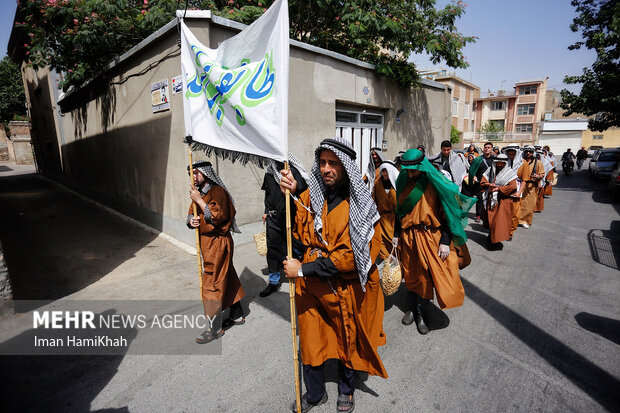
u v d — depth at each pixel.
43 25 7.45
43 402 2.47
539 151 8.09
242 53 2.37
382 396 2.50
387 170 3.59
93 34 6.98
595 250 5.68
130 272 4.89
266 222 3.91
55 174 15.68
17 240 6.59
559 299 3.94
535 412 2.32
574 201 10.79
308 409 2.37
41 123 16.53
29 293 4.25
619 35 13.22
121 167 8.15
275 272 4.02
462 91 30.39
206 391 2.58
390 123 9.20
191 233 5.86
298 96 6.48
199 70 2.74
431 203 3.04
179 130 5.63
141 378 2.72
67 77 8.72
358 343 2.21
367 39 8.41
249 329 3.38
